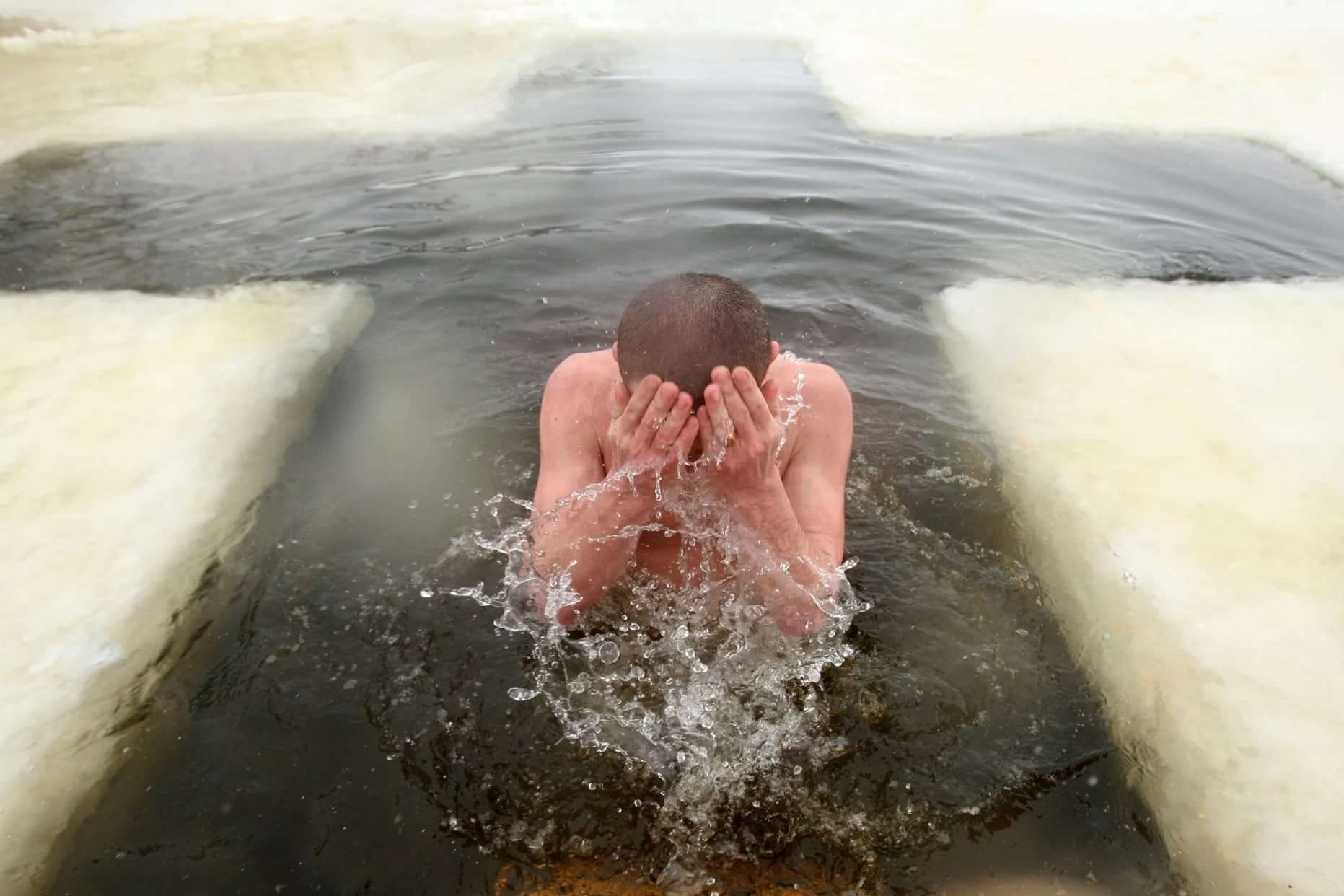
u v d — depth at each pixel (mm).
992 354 2895
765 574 1727
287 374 2703
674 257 3420
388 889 1312
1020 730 1584
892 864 1361
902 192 4133
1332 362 2920
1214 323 3156
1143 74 6281
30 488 2230
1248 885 1359
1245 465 2404
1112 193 4246
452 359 2766
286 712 1588
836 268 3389
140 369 2775
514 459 2281
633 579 1828
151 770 1487
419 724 1562
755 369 1648
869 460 2314
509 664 1682
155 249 3619
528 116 5367
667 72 6500
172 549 2000
